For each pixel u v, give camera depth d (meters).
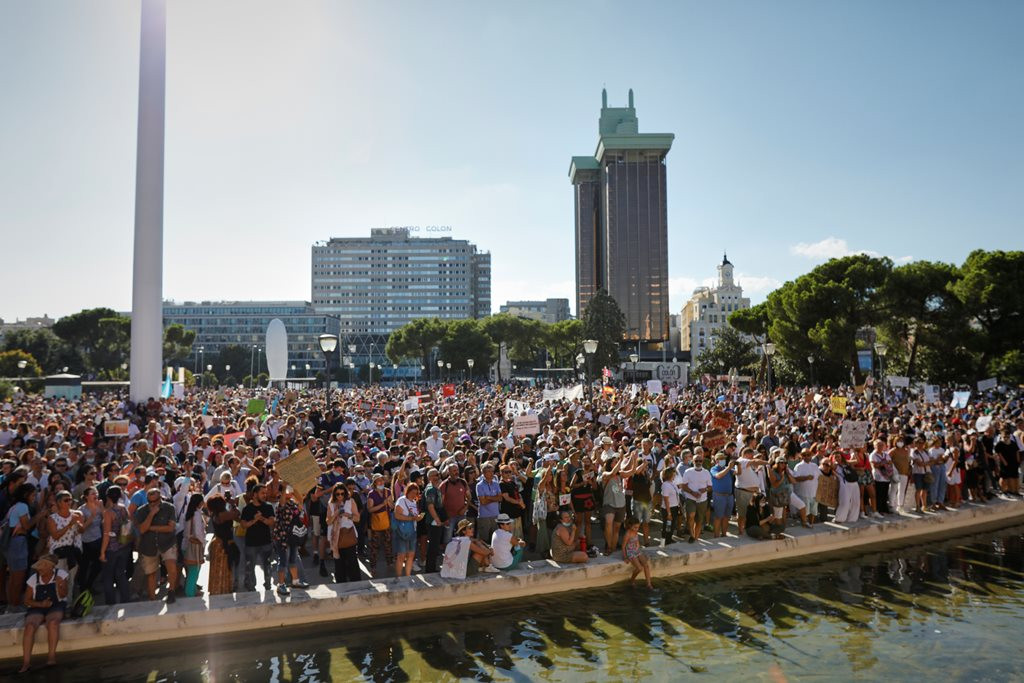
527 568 12.38
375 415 27.25
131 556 10.95
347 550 11.59
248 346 169.75
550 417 25.33
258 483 11.07
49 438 16.78
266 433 20.36
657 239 197.00
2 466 11.79
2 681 8.94
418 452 14.49
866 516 16.53
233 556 11.09
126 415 23.39
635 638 10.30
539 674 9.08
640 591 12.39
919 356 55.00
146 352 27.44
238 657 9.61
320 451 15.08
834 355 52.91
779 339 58.75
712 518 15.56
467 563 11.88
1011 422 20.86
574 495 13.07
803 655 9.70
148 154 27.52
